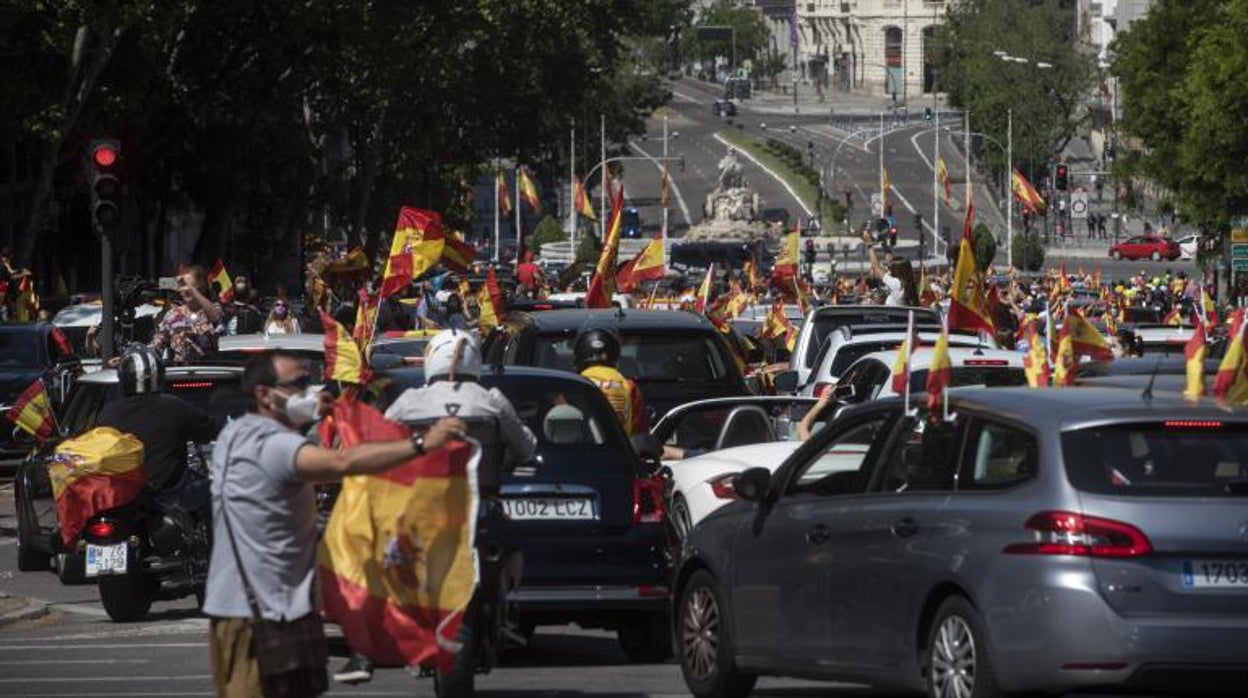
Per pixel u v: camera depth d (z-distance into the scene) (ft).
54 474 109.81
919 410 75.72
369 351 112.68
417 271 119.55
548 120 565.53
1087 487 68.23
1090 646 67.00
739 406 126.11
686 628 86.22
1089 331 112.57
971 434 72.79
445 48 447.83
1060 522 67.92
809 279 504.43
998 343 157.69
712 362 138.51
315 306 214.07
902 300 214.69
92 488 109.09
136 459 109.60
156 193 400.88
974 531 70.18
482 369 94.12
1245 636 66.90
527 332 138.41
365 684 88.12
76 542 110.42
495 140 531.91
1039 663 67.72
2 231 386.32
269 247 444.55
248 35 353.92
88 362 215.31
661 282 394.52
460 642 71.41
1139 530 67.36
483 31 463.42
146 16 302.86
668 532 102.37
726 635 83.35
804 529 78.54
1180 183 481.46
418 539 56.44
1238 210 421.18
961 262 117.39
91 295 282.97
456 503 56.80
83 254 437.58
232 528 55.36
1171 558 67.51
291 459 54.85
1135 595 67.10
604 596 89.97
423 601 56.49
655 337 138.72
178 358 164.86
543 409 92.12
